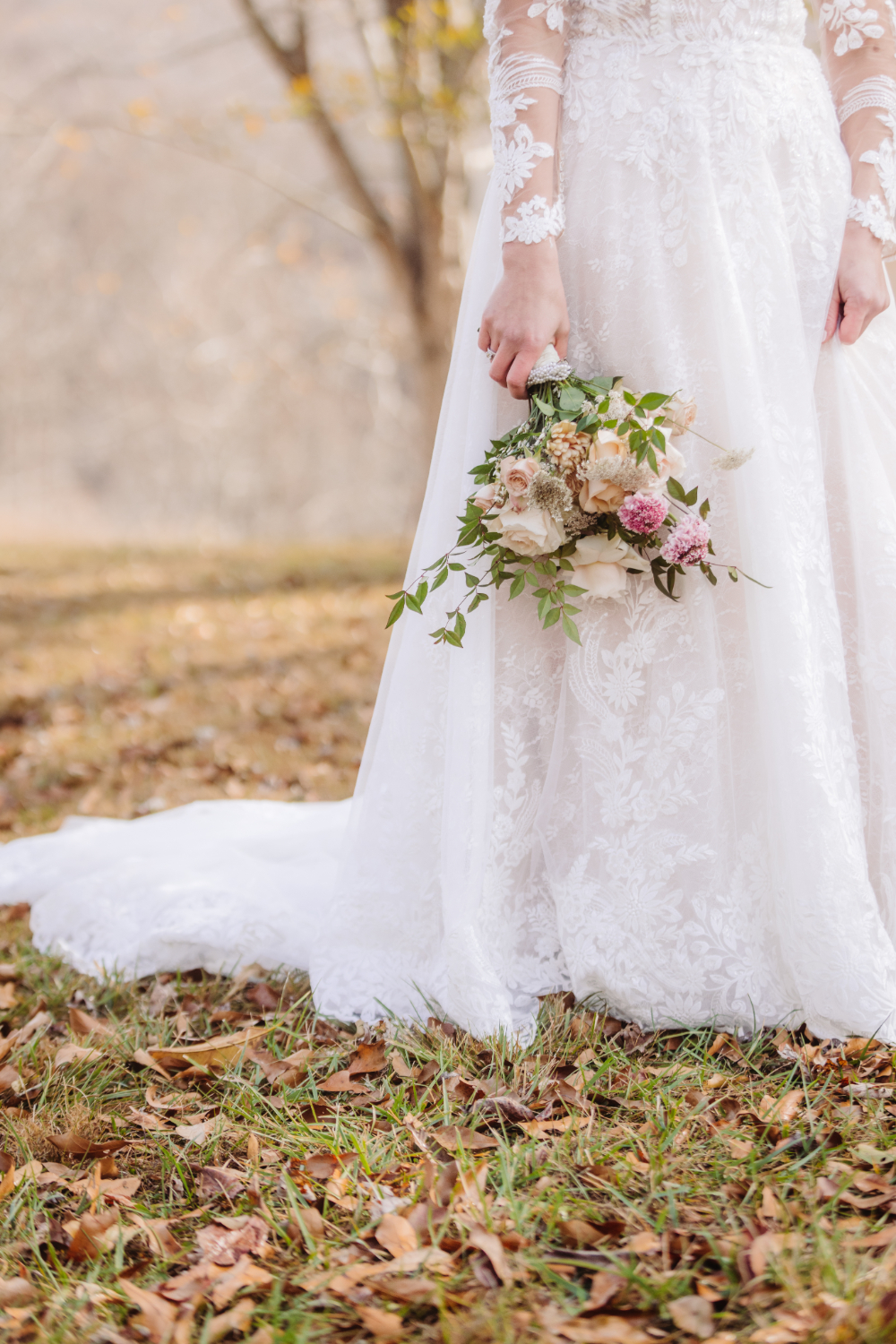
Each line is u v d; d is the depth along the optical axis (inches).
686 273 73.2
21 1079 74.0
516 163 73.6
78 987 91.4
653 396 69.7
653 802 74.8
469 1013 73.9
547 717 78.6
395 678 80.4
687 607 73.9
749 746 74.5
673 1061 71.7
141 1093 72.7
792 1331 46.1
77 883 101.7
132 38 471.8
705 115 72.6
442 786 78.8
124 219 1068.5
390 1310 50.1
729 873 74.5
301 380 985.5
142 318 1101.1
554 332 73.1
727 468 69.1
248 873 98.1
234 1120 68.6
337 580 336.5
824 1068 68.3
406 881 79.9
